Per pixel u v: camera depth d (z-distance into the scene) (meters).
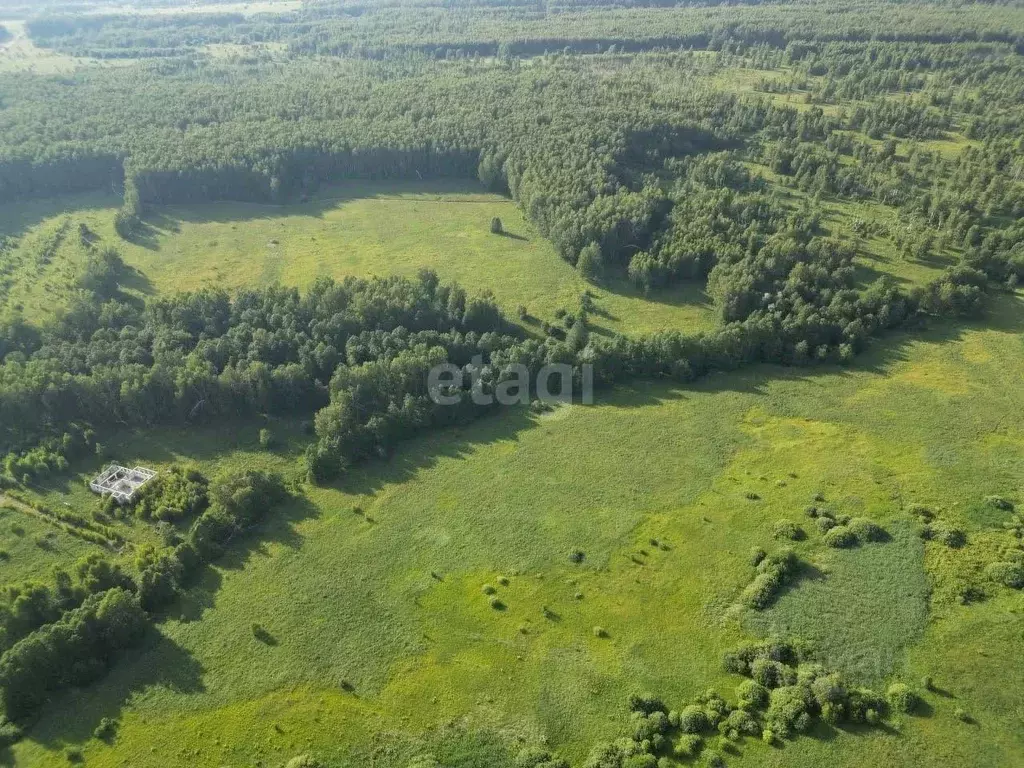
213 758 72.19
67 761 73.00
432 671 79.19
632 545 93.38
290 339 128.62
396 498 105.00
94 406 118.38
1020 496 94.19
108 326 137.38
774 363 130.50
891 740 67.31
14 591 85.88
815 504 95.81
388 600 88.44
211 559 96.00
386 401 120.25
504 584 89.25
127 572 94.19
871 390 119.56
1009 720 67.88
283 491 106.81
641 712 72.31
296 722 74.94
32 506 105.25
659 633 81.06
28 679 77.00
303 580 92.12
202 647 83.94
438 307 138.12
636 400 123.31
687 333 138.12
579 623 83.25
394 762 70.50
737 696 73.00
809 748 67.38
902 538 88.56
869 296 133.62
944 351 127.50
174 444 117.75
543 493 103.56
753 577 86.50
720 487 101.81
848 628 78.06
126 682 80.38
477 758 70.38
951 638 75.69
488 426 119.69
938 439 106.62
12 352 128.12
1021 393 115.56
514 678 77.69
